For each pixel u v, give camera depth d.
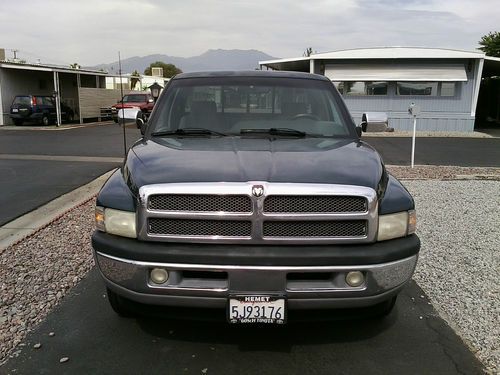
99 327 3.54
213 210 2.86
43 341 3.33
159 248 2.87
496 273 4.68
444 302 4.04
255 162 3.16
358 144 3.96
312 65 22.94
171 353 3.19
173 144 3.76
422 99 23.09
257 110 4.30
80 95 29.12
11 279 4.43
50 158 13.39
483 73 30.41
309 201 2.87
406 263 3.01
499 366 3.07
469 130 23.19
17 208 7.34
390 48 22.09
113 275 3.01
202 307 2.91
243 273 2.80
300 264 2.80
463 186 9.28
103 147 16.17
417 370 3.02
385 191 3.12
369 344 3.33
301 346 3.29
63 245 5.46
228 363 3.08
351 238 2.90
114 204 3.04
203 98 4.38
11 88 26.98
